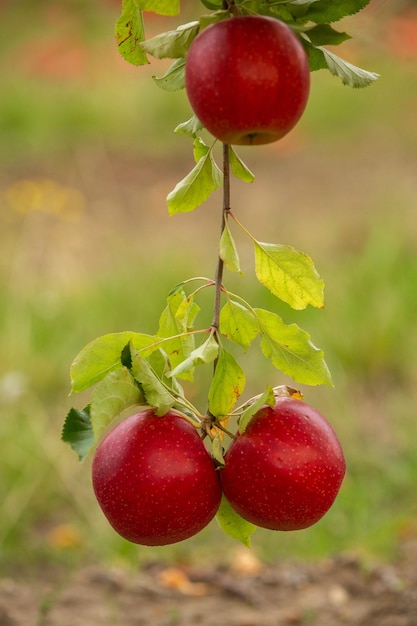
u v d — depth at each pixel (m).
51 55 16.91
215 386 1.99
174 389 2.02
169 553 4.98
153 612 4.31
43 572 4.82
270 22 1.74
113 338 1.98
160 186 12.11
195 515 1.89
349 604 4.33
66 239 9.88
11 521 5.20
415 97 14.76
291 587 4.52
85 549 5.03
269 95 1.71
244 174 2.10
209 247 9.53
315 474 1.90
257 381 6.80
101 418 1.82
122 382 1.86
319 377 2.06
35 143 13.80
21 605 4.32
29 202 10.75
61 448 5.73
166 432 1.90
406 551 4.81
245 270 8.38
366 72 1.93
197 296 7.49
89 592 4.48
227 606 4.39
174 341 2.12
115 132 14.41
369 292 7.66
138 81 16.19
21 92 15.41
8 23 17.48
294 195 11.55
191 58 1.75
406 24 7.77
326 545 4.96
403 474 5.63
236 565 4.69
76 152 13.45
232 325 2.08
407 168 12.41
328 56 1.89
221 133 1.76
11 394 6.09
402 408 6.61
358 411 6.61
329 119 14.55
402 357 7.05
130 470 1.86
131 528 1.89
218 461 1.93
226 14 1.83
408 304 7.52
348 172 12.43
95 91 15.70
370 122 14.59
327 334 7.16
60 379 6.74
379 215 9.86
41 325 7.21
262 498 1.90
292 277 2.08
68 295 7.87
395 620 4.12
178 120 14.67
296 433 1.92
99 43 17.05
